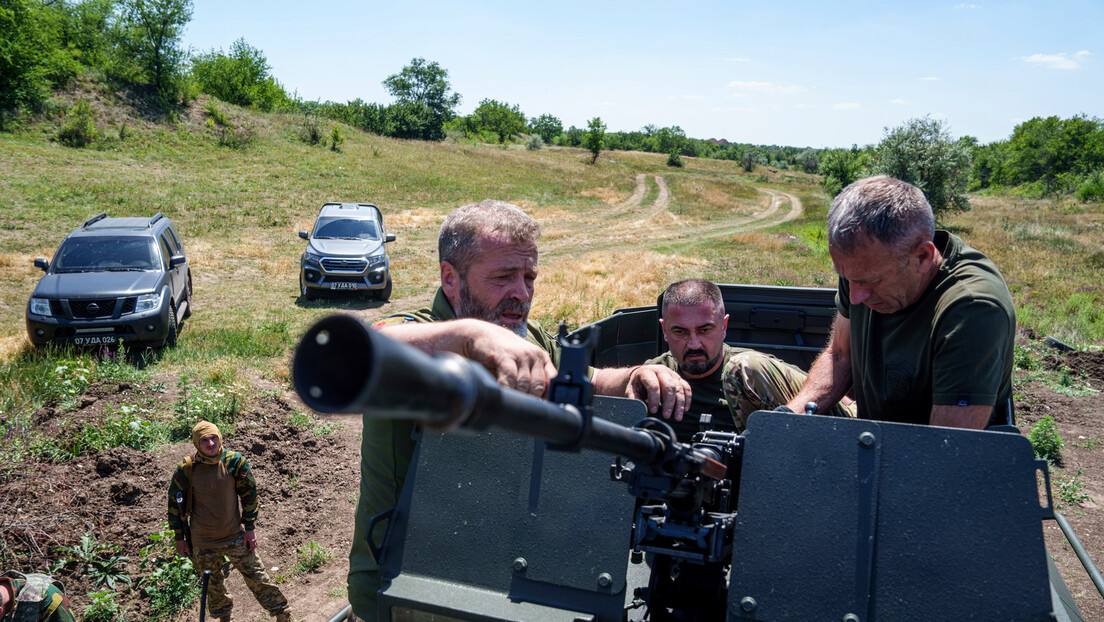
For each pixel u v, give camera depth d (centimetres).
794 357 521
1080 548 385
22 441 705
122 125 4353
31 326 1098
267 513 688
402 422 233
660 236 3584
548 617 199
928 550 178
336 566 621
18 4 4122
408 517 219
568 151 10475
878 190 223
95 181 3341
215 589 528
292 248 2611
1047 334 1362
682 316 292
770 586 184
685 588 202
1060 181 7275
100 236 1244
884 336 250
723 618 204
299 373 68
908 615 175
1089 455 805
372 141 6012
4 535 578
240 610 569
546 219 4053
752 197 6103
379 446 235
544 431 102
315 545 637
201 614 480
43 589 391
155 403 871
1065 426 892
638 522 195
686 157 12712
